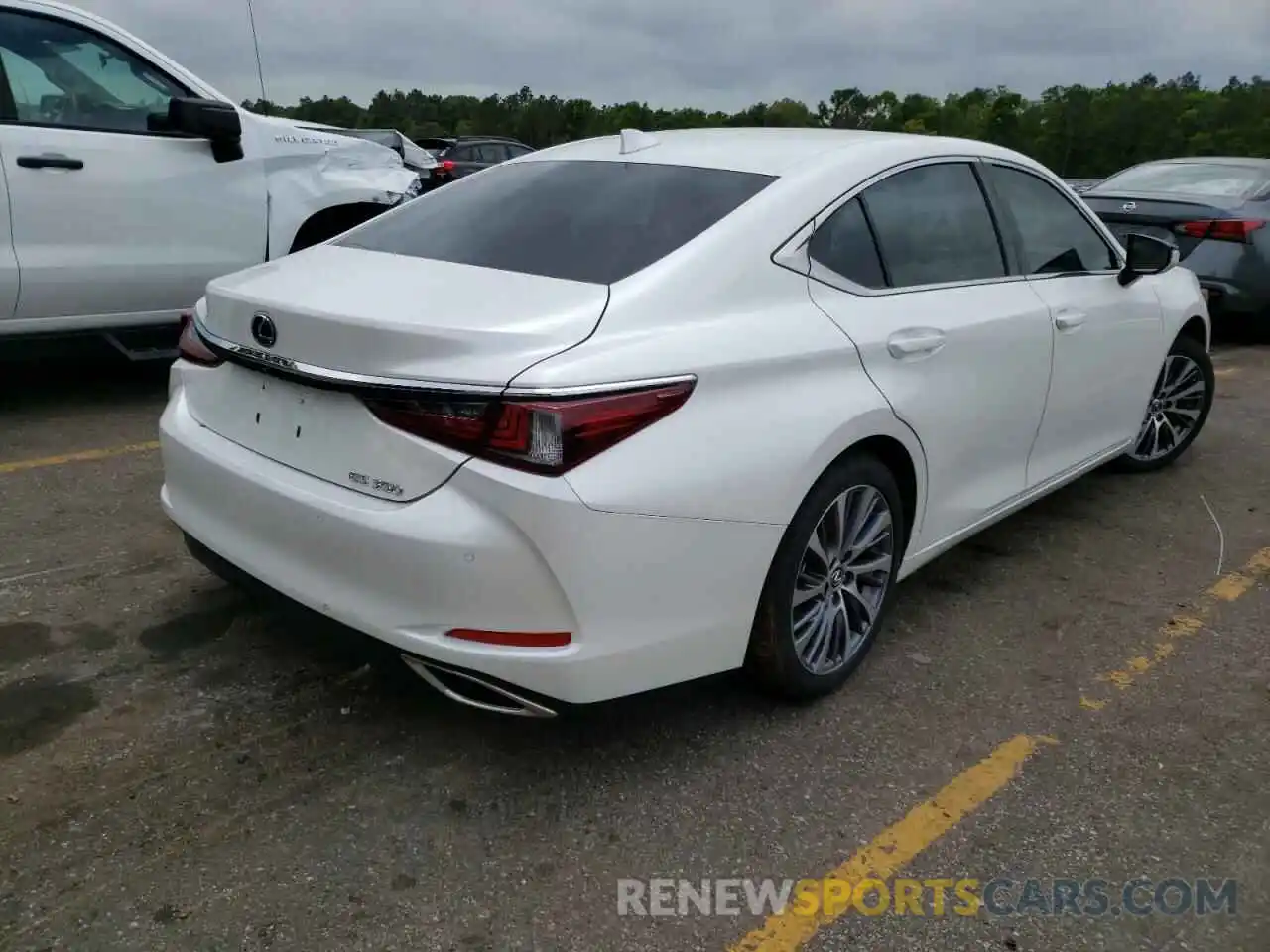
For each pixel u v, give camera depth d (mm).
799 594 2924
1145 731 3096
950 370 3309
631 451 2393
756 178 3059
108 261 5344
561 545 2314
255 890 2330
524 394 2289
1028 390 3764
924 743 2984
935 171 3533
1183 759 2971
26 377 6402
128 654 3221
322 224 6422
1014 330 3621
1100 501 5016
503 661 2391
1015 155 3994
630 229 2887
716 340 2613
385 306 2518
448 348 2357
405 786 2689
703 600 2598
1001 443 3709
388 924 2256
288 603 2705
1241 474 5488
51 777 2645
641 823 2600
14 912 2230
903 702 3188
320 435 2572
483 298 2564
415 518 2371
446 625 2406
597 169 3309
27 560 3773
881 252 3213
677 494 2449
